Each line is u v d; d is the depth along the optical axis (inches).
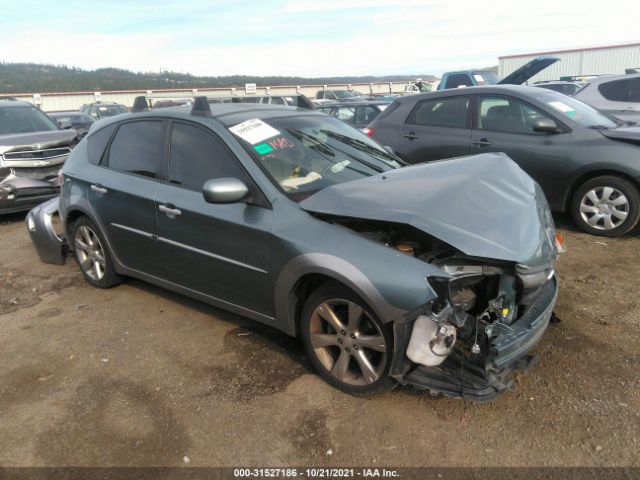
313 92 1551.4
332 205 115.7
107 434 110.8
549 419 108.1
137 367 136.3
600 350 131.6
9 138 307.6
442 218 105.1
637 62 941.8
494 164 134.9
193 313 166.6
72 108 1437.0
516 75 554.9
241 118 146.6
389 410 113.5
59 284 198.7
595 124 225.8
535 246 108.3
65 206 186.1
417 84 1018.7
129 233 162.6
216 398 121.0
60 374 135.3
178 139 150.2
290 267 118.8
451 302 100.0
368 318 109.6
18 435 112.0
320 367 122.7
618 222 215.2
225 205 133.0
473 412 111.6
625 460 96.4
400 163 161.8
